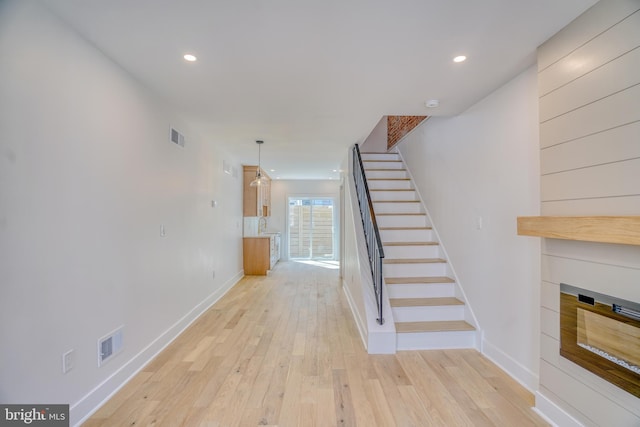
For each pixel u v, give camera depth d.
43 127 1.57
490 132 2.67
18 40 1.44
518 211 2.32
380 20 1.65
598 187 1.52
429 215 4.21
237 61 2.10
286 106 2.94
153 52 1.99
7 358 1.39
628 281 1.40
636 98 1.35
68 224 1.74
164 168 2.89
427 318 3.13
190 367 2.52
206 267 4.13
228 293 5.04
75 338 1.79
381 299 2.85
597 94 1.52
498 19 1.64
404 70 2.22
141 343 2.50
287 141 4.34
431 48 1.93
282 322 3.64
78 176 1.81
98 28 1.74
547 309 1.87
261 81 2.40
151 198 2.66
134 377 2.35
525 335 2.26
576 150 1.64
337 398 2.11
